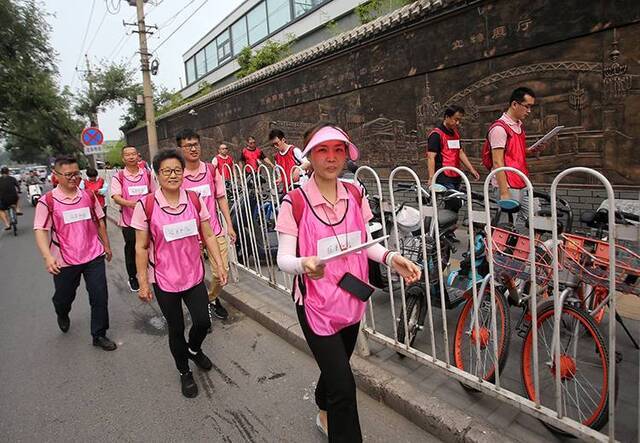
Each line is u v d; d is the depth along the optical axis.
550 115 4.96
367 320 3.70
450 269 4.05
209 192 4.25
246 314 4.45
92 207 3.95
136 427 2.79
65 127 23.97
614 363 1.81
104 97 24.95
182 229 2.97
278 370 3.36
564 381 2.30
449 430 2.36
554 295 1.99
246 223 5.37
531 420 2.35
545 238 2.87
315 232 1.99
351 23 14.83
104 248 4.09
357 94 7.48
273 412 2.83
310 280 2.02
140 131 22.39
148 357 3.76
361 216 2.12
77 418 2.94
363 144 7.53
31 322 4.77
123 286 5.93
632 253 2.00
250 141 8.15
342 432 2.04
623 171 4.50
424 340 3.34
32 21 21.33
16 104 21.14
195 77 29.50
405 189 3.84
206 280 5.34
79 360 3.78
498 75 5.34
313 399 2.94
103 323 3.96
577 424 1.97
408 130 6.64
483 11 5.32
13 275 7.02
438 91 6.08
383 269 3.67
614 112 4.46
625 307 3.31
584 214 2.73
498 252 2.53
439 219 3.27
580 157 4.80
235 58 23.36
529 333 2.39
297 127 9.44
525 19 4.95
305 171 4.47
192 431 2.71
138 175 5.27
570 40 4.65
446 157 5.11
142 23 13.97
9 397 3.26
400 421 2.62
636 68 4.23
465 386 2.67
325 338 2.04
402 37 6.41
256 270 5.14
